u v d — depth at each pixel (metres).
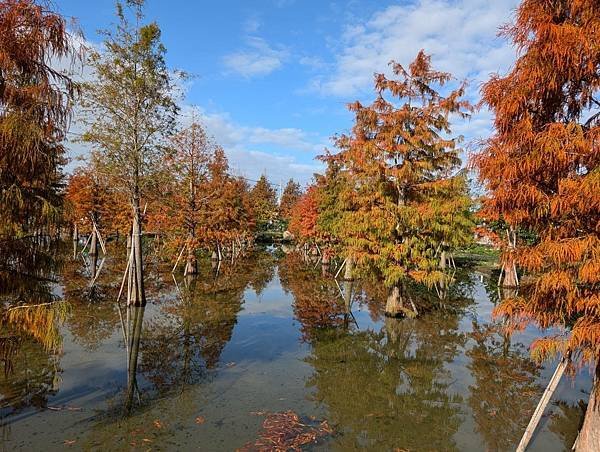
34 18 4.43
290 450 6.23
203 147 24.08
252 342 12.45
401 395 8.71
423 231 14.01
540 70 4.59
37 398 8.05
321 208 28.53
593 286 4.80
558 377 5.66
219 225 27.25
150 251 35.62
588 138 4.44
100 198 32.28
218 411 7.59
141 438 6.50
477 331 14.46
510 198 4.96
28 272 5.07
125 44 14.52
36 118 4.61
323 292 22.08
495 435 7.04
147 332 13.16
